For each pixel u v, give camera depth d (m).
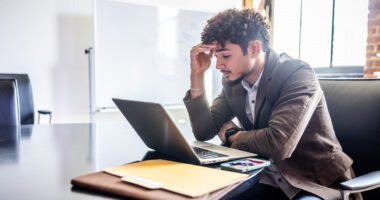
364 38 2.70
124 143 1.16
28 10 2.84
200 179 0.64
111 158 0.91
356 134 1.23
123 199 0.56
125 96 3.16
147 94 3.28
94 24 2.95
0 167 0.80
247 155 0.92
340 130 1.27
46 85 2.96
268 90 1.13
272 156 0.94
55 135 1.34
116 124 1.75
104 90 3.06
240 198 1.04
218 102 1.39
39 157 0.92
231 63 1.11
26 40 2.86
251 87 1.20
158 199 0.54
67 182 0.66
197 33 3.52
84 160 0.88
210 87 3.39
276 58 1.17
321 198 0.96
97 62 3.00
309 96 1.02
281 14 3.65
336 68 2.95
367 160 1.19
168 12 3.33
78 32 3.04
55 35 2.95
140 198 0.55
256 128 1.20
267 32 1.17
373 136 1.18
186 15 3.45
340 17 2.96
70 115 3.07
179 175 0.67
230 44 1.09
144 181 0.62
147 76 3.26
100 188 0.60
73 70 3.05
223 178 0.66
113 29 3.05
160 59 3.32
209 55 1.24
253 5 3.75
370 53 2.47
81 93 3.09
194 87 1.26
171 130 0.81
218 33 1.09
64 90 3.03
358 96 1.25
